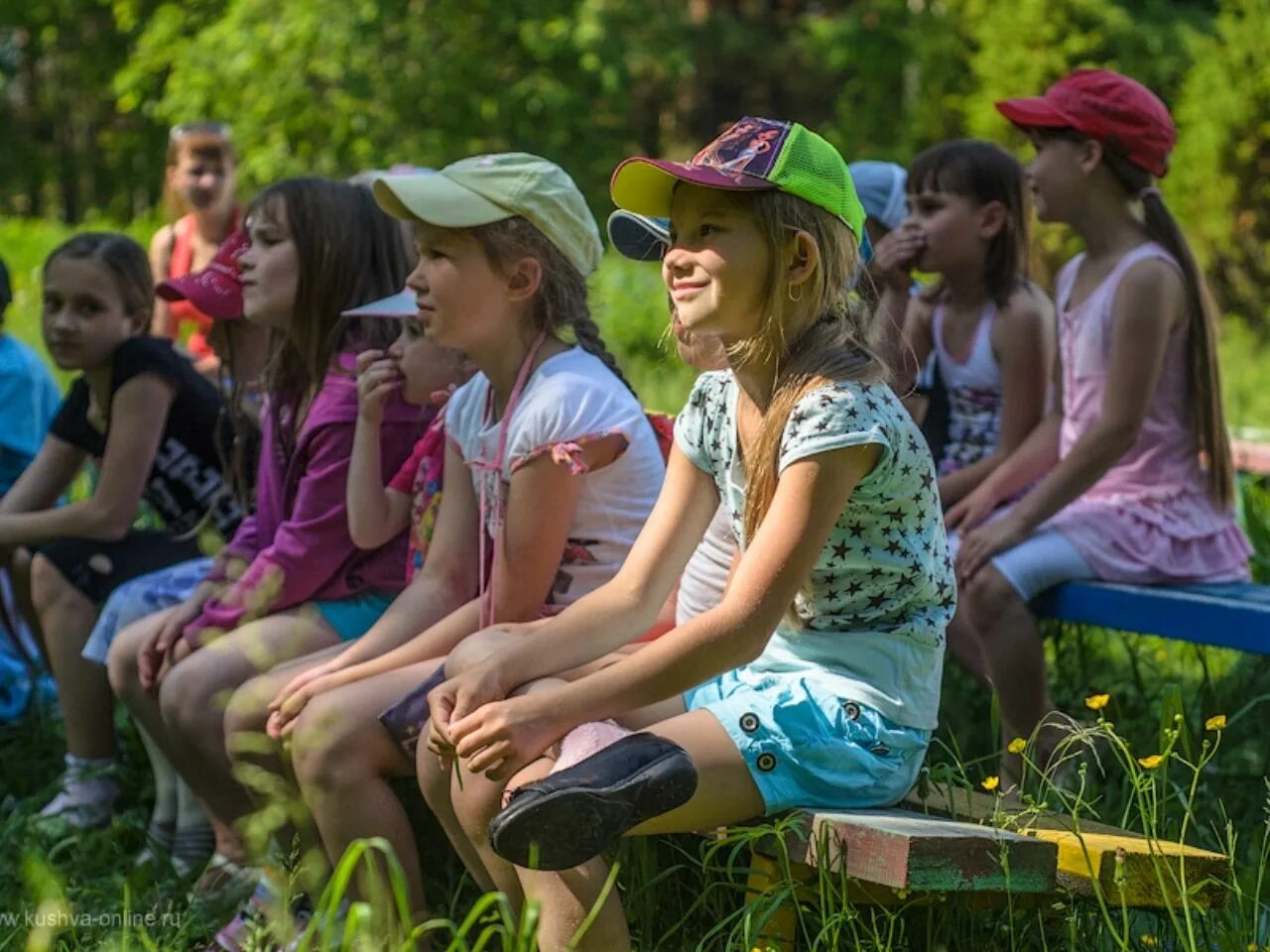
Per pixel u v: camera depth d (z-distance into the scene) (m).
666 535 3.27
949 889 2.80
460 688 3.10
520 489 3.55
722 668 2.96
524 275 3.65
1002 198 5.09
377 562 4.16
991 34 18.83
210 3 23.81
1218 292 15.34
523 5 22.22
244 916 3.57
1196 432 4.91
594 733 3.01
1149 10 21.42
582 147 22.56
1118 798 4.29
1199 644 4.63
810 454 2.98
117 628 4.57
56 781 4.71
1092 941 3.21
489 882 3.36
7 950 3.49
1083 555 4.74
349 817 3.42
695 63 30.70
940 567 3.21
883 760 3.12
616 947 3.04
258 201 4.30
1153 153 4.84
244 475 4.88
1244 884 3.48
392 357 4.08
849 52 27.44
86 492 7.04
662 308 14.65
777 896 2.97
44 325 4.85
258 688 3.76
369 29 21.47
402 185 3.59
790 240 3.05
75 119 34.12
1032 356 5.11
